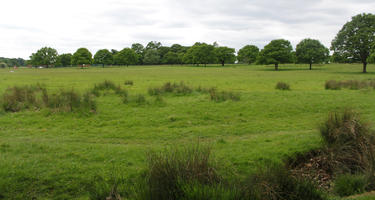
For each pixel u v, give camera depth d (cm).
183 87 1906
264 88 2434
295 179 527
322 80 3422
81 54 10888
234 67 9312
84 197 531
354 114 792
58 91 1936
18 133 945
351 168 666
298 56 7212
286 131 998
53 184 566
